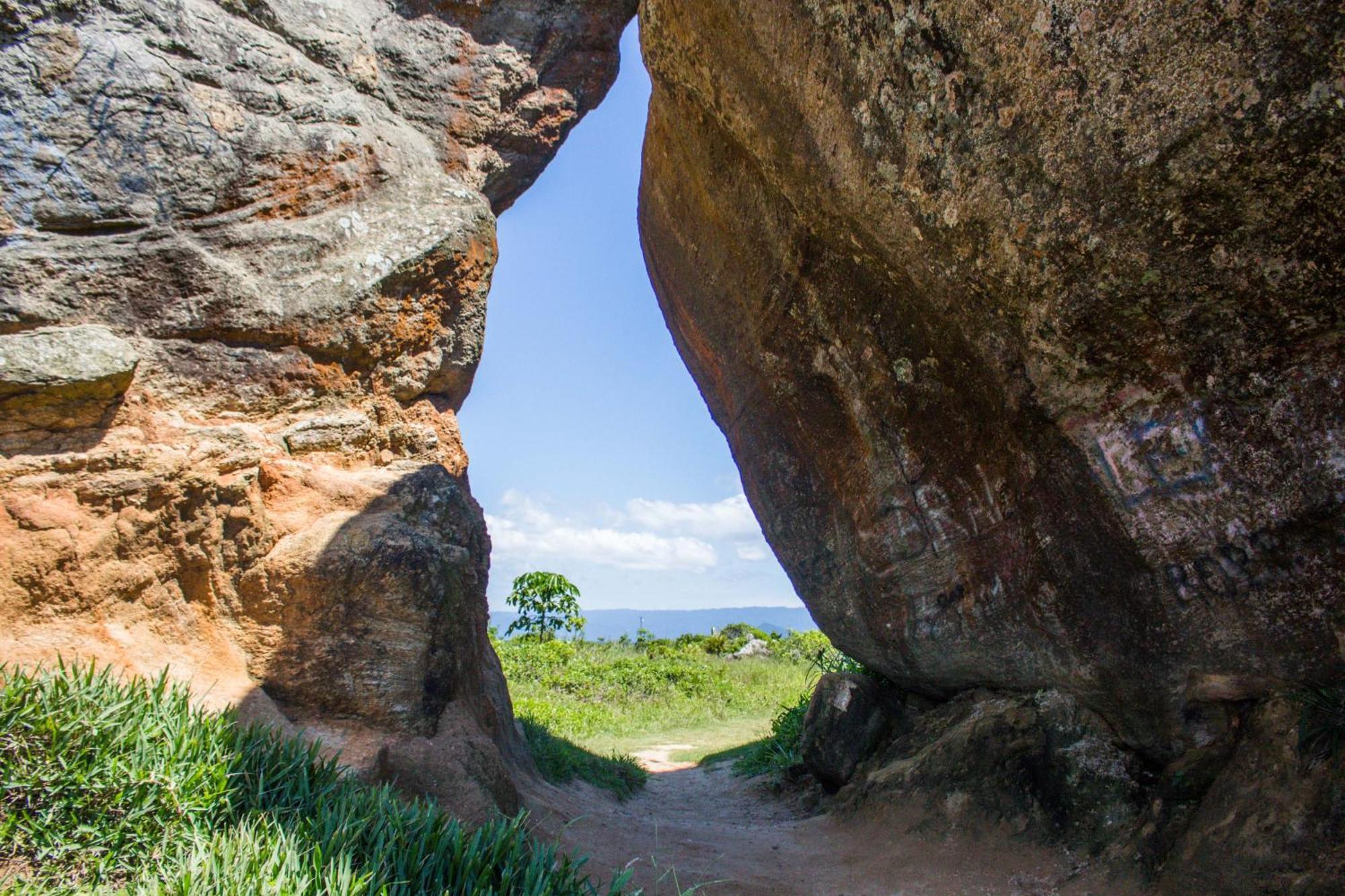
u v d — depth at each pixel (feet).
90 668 11.58
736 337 21.75
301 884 9.22
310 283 16.90
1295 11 7.93
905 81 11.57
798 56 13.34
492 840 11.58
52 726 10.18
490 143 22.41
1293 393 10.39
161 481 13.87
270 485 15.69
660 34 17.17
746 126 15.87
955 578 17.25
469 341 20.17
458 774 14.29
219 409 15.69
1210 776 12.71
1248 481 10.94
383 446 18.21
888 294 15.72
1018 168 10.66
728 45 15.10
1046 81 9.90
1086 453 12.35
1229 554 11.46
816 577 22.11
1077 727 15.93
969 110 10.91
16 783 9.75
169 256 15.28
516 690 42.45
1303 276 9.45
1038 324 11.74
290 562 14.92
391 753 14.01
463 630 16.12
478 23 22.26
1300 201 8.94
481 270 20.06
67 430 13.80
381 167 18.67
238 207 16.52
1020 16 9.85
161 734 11.09
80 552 13.12
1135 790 14.64
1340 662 10.93
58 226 14.48
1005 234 11.23
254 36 17.35
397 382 18.60
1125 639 13.14
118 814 10.08
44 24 14.61
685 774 31.45
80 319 14.38
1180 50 8.71
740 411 23.21
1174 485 11.55
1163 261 9.99
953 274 12.59
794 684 50.08
